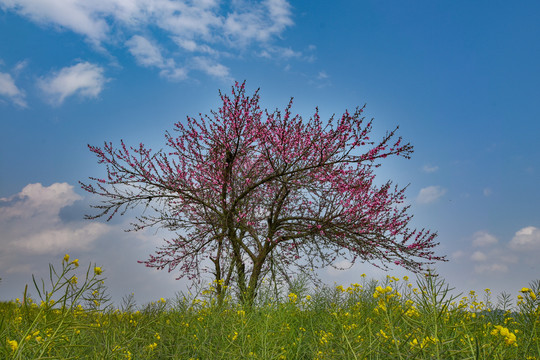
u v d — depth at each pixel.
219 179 7.55
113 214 7.55
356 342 2.15
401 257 7.25
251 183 7.87
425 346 1.70
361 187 7.37
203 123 7.52
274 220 8.05
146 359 2.88
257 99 7.12
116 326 3.00
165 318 3.84
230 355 2.95
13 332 1.95
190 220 8.37
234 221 7.68
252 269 7.82
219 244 8.16
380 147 6.47
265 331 3.16
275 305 4.39
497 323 3.39
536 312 2.83
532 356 2.37
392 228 7.59
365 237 7.35
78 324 1.92
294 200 8.56
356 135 6.58
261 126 7.12
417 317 2.09
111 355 2.40
